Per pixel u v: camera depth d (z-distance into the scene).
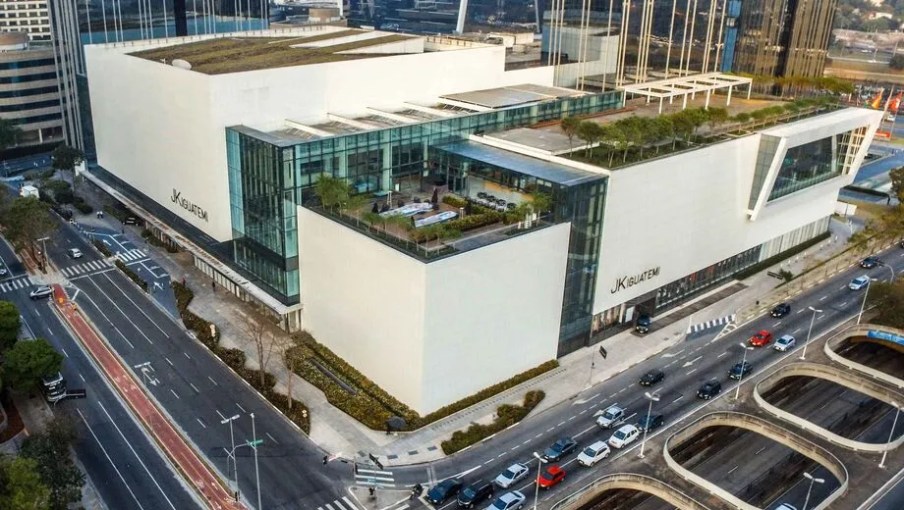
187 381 80.94
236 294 101.31
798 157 111.88
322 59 107.38
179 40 134.00
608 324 94.06
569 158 90.88
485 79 125.06
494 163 89.56
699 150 96.19
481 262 73.50
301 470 66.94
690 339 94.50
